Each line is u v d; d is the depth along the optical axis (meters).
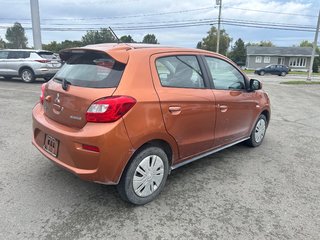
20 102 8.50
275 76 36.69
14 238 2.53
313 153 5.05
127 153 2.79
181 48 3.58
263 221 2.93
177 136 3.26
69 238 2.56
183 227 2.78
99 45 3.32
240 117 4.37
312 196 3.49
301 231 2.80
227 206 3.18
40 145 3.38
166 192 3.43
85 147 2.72
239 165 4.35
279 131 6.48
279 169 4.27
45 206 3.03
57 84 3.21
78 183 3.53
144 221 2.85
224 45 61.72
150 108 2.90
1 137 5.19
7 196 3.18
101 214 2.93
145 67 3.01
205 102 3.55
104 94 2.73
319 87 19.88
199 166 4.26
